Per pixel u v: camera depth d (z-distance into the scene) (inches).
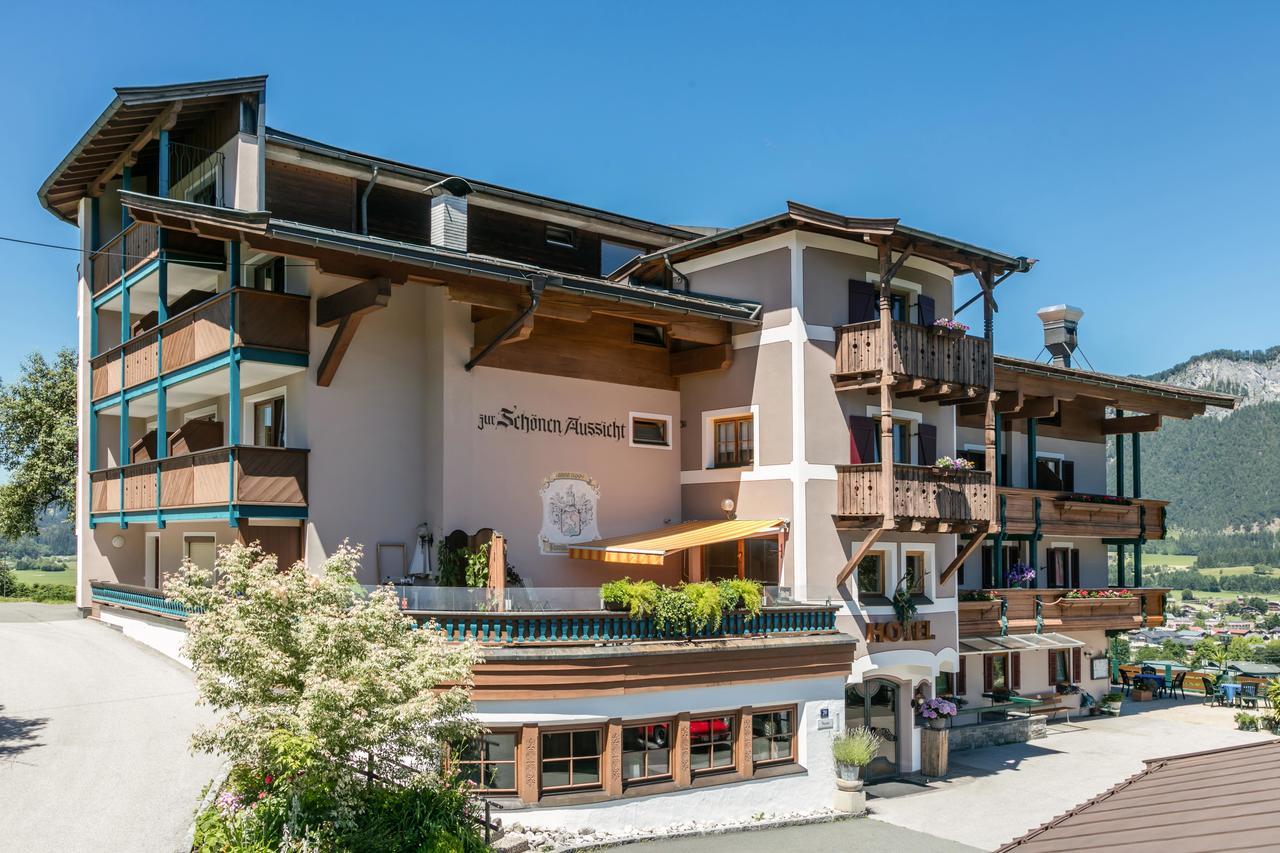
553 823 681.6
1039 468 1337.4
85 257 1165.7
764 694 789.2
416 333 884.6
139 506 980.6
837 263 938.7
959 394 962.7
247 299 800.9
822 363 920.3
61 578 2701.8
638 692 717.9
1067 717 1274.6
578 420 939.3
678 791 736.3
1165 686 1510.8
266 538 845.2
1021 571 1190.3
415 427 875.4
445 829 550.3
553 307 845.2
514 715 679.7
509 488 889.5
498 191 1023.0
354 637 534.0
